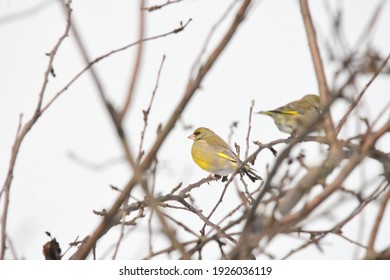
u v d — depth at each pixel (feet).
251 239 12.34
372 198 14.05
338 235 15.34
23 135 19.49
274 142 22.40
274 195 12.51
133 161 12.81
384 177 14.24
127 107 12.70
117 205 16.74
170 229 13.16
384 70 12.00
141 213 21.35
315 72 18.76
